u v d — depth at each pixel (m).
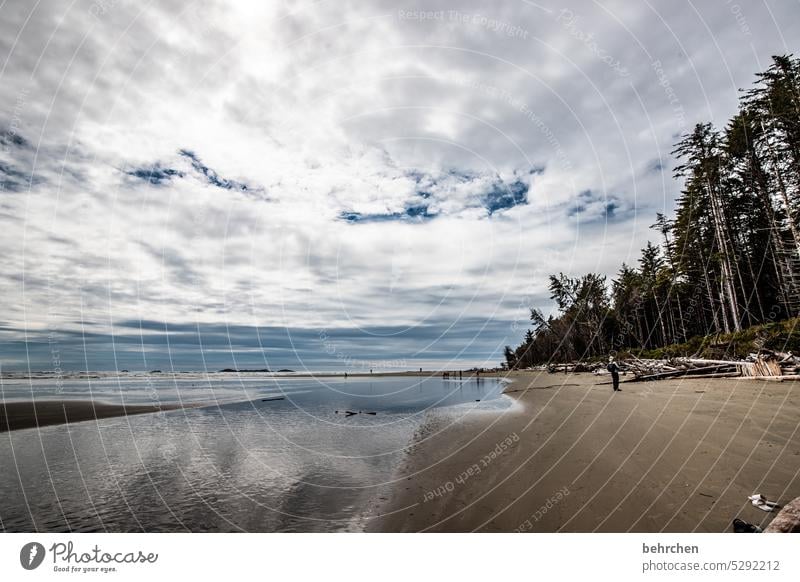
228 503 5.86
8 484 6.91
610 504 4.46
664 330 36.72
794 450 5.61
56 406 18.53
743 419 7.64
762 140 20.98
